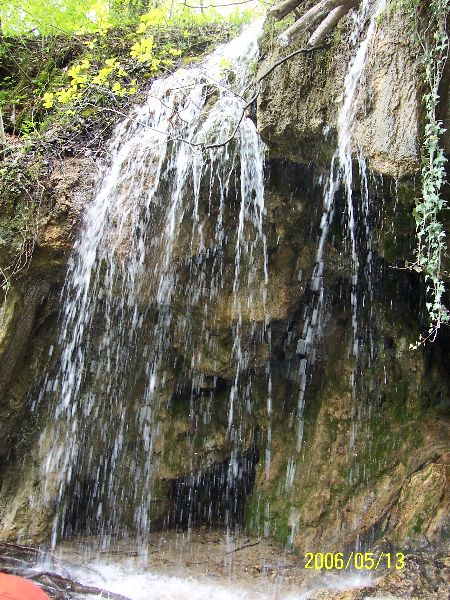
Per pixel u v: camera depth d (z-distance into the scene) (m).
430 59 2.91
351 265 5.19
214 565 5.08
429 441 5.05
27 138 5.53
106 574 4.82
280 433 5.92
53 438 5.48
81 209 4.96
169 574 4.88
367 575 4.38
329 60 3.71
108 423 5.73
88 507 5.79
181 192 5.03
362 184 4.32
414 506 4.55
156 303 5.33
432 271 3.25
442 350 5.39
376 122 3.22
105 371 5.64
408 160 3.04
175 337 5.56
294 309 5.42
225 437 5.97
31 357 5.28
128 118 5.59
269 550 5.33
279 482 5.75
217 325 5.37
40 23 7.18
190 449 5.91
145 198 4.98
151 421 5.85
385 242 4.62
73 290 5.18
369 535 4.75
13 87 7.10
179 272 5.23
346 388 5.60
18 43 7.31
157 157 5.05
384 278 5.33
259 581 4.73
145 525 5.85
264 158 4.73
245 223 5.12
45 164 5.20
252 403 6.00
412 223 4.27
